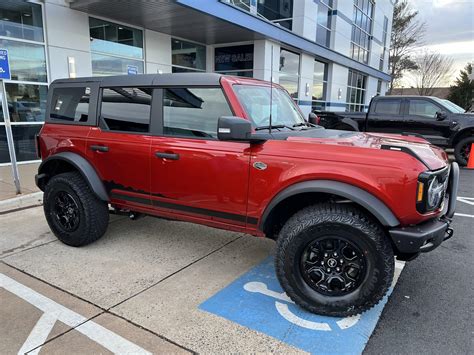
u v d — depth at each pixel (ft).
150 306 9.41
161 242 13.76
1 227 15.24
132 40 34.06
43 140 13.66
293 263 8.96
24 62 26.16
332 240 8.76
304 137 10.11
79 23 28.89
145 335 8.27
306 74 51.08
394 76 143.74
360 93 76.54
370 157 8.40
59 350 7.75
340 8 59.16
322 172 8.61
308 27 49.83
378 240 8.24
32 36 26.35
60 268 11.51
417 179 7.99
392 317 9.11
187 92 10.78
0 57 17.87
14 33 25.32
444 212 9.34
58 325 8.60
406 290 10.44
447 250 13.35
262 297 9.92
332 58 56.08
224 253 12.84
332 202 9.16
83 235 12.66
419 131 30.12
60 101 13.48
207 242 13.82
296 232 8.80
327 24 58.03
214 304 9.55
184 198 10.82
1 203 17.47
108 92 12.34
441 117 28.48
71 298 9.77
